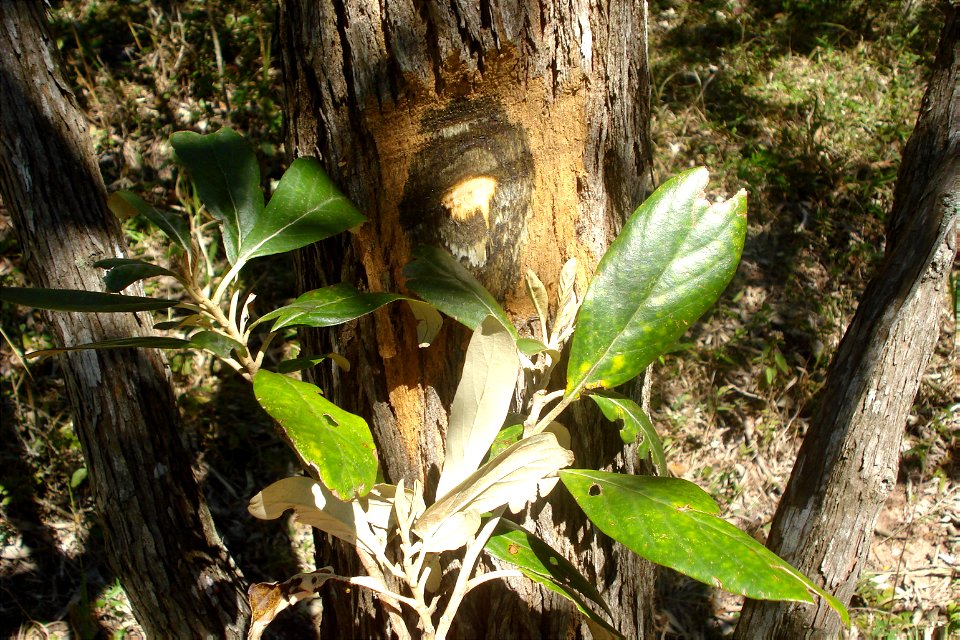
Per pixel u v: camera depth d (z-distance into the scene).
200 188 0.46
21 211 0.73
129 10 1.80
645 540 0.40
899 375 0.68
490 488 0.42
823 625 0.74
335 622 0.68
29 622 1.05
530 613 0.58
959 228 0.72
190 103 1.63
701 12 2.05
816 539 0.72
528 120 0.52
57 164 0.73
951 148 0.67
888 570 1.20
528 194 0.53
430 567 0.49
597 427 0.58
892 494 1.30
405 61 0.49
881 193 1.63
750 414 1.35
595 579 0.61
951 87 0.68
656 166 1.60
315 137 0.54
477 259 0.53
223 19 1.77
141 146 1.55
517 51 0.50
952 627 1.10
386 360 0.55
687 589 1.18
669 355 1.40
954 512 1.27
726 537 0.40
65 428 1.21
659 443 0.49
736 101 1.79
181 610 0.79
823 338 1.43
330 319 0.44
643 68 0.57
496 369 0.43
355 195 0.53
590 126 0.53
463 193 0.52
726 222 0.45
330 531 0.46
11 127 0.71
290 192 0.47
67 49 1.69
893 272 0.69
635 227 0.45
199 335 0.40
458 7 0.48
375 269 0.54
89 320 0.73
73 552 1.13
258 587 0.45
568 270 0.48
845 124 1.75
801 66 1.92
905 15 2.04
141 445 0.76
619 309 0.45
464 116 0.52
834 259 1.54
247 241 0.45
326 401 0.39
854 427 0.69
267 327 1.35
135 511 0.76
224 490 1.21
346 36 0.50
